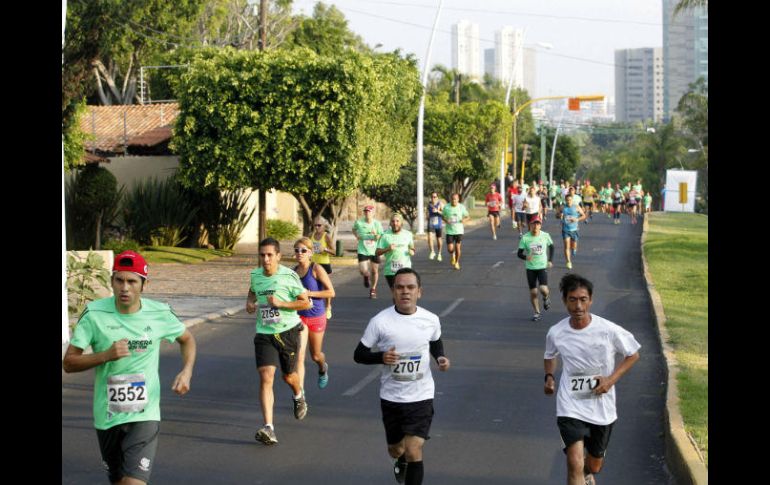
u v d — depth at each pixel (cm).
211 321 2011
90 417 1173
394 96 3297
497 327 1875
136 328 712
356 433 1093
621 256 3331
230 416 1175
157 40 5331
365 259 2331
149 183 3528
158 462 973
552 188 7375
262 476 925
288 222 4300
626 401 1239
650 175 11450
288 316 1090
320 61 2994
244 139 3033
